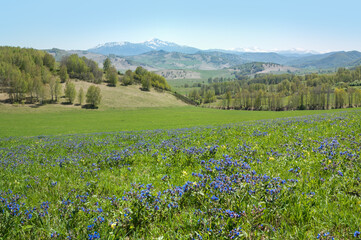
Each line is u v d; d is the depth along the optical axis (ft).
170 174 26.05
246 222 13.65
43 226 14.70
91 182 22.94
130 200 16.06
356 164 22.25
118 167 31.17
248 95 643.04
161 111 528.63
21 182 27.66
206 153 32.24
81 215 15.40
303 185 18.47
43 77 642.22
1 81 556.92
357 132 39.58
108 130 231.71
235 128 62.64
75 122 334.65
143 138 61.62
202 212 14.37
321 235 11.84
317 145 31.94
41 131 238.89
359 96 524.11
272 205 14.96
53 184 24.02
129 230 14.17
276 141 39.06
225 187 16.11
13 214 15.81
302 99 559.38
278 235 12.69
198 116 402.31
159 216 15.44
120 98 645.92
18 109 476.95
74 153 46.44
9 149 61.26
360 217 13.89
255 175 18.63
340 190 17.65
